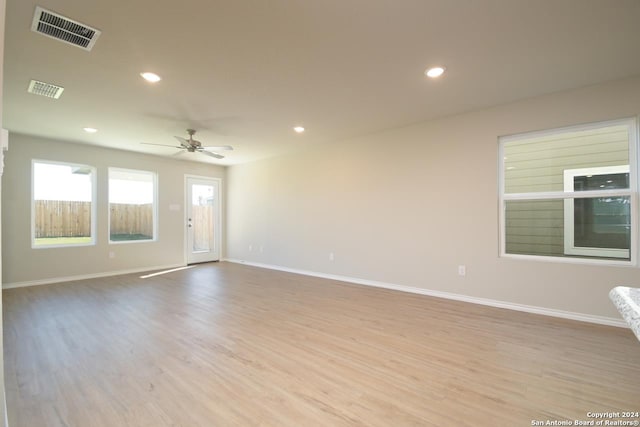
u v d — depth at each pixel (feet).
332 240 17.67
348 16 6.72
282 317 11.12
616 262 10.28
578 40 7.72
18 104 11.45
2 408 4.84
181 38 7.47
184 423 5.63
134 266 19.85
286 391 6.61
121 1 6.16
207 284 16.31
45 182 16.85
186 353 8.34
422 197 14.06
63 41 7.50
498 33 7.40
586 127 10.69
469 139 12.78
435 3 6.34
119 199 19.72
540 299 11.30
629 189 10.18
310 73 9.28
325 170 17.95
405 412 5.93
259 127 14.56
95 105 11.60
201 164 23.53
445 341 9.03
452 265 13.23
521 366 7.59
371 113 12.75
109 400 6.30
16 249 15.62
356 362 7.83
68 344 8.89
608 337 9.20
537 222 11.81
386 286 15.31
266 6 6.38
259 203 22.31
